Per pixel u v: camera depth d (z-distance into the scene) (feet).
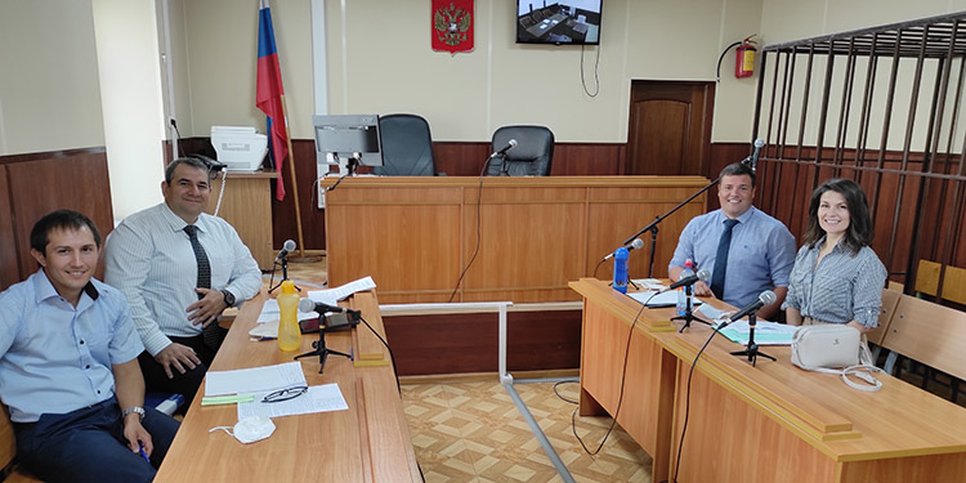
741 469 6.11
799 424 5.06
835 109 16.99
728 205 9.54
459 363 11.72
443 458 8.78
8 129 7.62
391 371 5.97
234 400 5.27
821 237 8.26
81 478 5.64
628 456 8.87
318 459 4.39
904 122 14.70
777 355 6.53
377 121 13.64
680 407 7.20
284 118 18.57
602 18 19.99
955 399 10.87
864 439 4.83
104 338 6.36
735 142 21.29
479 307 11.53
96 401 6.20
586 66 20.18
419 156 17.13
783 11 19.47
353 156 13.89
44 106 8.61
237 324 7.27
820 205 7.98
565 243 12.14
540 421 10.02
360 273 11.57
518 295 12.12
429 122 19.75
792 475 5.36
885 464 4.83
